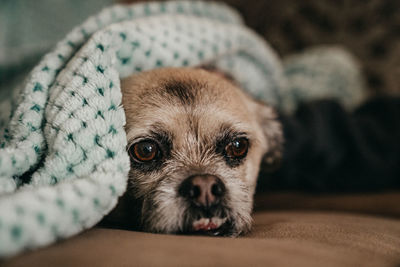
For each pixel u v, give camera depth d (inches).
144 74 42.5
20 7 88.0
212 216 35.8
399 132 59.4
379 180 57.7
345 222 33.9
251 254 20.0
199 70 46.3
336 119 61.7
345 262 20.3
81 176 26.8
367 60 96.2
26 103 30.9
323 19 103.7
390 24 96.2
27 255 18.7
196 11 59.0
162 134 39.3
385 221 39.0
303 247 22.3
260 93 64.6
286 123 58.2
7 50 68.2
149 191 38.7
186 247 20.9
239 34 56.8
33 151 28.2
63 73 32.1
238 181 40.8
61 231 20.7
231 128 41.9
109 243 21.4
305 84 80.1
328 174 59.4
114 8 47.4
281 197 58.6
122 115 30.5
